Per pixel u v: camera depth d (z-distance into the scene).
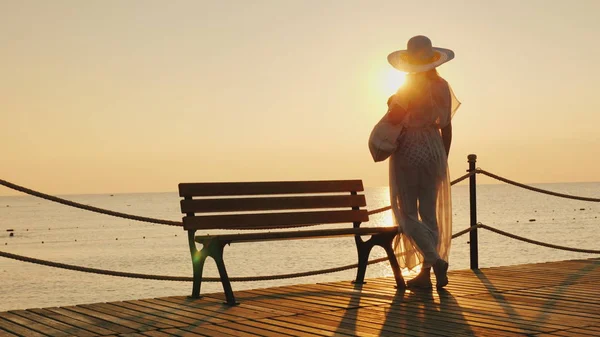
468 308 5.58
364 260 7.12
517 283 6.91
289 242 102.69
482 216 145.75
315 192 7.13
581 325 4.84
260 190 6.84
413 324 4.97
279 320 5.19
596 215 145.88
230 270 64.19
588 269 7.99
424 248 6.46
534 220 126.62
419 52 6.44
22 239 126.25
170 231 150.62
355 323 5.04
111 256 87.75
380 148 6.46
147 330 4.87
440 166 6.55
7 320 5.29
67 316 5.45
